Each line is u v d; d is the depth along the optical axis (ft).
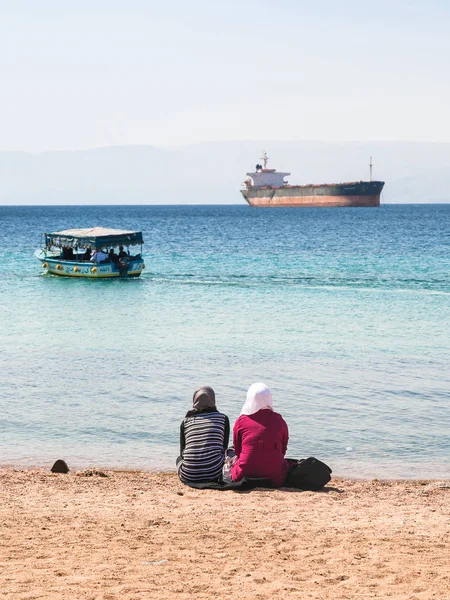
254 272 142.92
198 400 31.22
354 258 175.52
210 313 89.71
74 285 122.93
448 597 17.02
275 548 21.30
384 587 17.80
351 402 47.57
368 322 82.28
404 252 195.00
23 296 108.17
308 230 322.96
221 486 29.43
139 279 131.54
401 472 34.37
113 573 18.83
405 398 48.70
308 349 65.72
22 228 351.87
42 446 38.22
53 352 63.98
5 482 30.50
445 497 29.22
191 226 376.07
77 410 45.24
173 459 36.29
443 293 110.32
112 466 34.99
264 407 30.50
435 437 40.19
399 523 24.59
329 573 18.97
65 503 26.91
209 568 19.38
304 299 103.50
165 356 62.34
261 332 75.15
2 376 54.29
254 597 17.13
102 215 640.58
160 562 19.84
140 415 44.34
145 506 26.55
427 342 69.46
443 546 21.58
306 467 30.07
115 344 67.87
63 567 19.30
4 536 22.31
